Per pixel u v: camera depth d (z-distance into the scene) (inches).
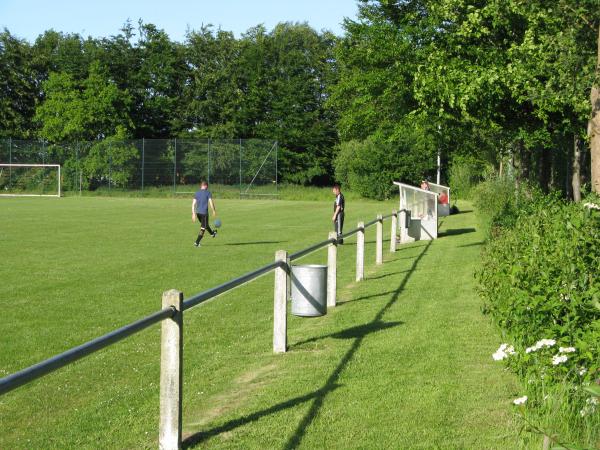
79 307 470.9
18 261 706.8
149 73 3002.0
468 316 418.3
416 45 917.2
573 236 316.2
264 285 572.1
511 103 671.8
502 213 766.5
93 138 2866.6
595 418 207.0
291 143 2984.7
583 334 233.8
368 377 294.7
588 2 514.0
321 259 765.3
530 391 232.2
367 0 1216.8
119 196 2491.4
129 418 256.4
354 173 2477.9
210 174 2466.8
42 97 3058.6
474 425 235.6
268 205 1967.3
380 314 434.3
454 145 930.1
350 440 225.3
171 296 217.0
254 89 2999.5
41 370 153.7
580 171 872.9
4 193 2546.8
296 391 278.5
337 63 2952.8
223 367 320.8
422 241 970.7
